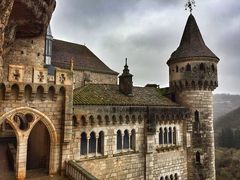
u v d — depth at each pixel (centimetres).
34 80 1812
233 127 15188
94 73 4303
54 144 1920
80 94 2533
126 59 3052
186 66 3347
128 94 2939
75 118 2141
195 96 3303
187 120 3256
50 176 1880
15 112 1750
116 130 2494
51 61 3734
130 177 2564
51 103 1914
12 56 2506
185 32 3709
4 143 2950
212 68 3372
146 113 2778
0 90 1688
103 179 2330
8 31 1833
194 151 3231
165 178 2928
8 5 1386
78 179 1772
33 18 1869
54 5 2108
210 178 3228
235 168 7431
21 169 1770
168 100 3394
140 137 2719
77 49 4481
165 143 3020
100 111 2338
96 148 2327
